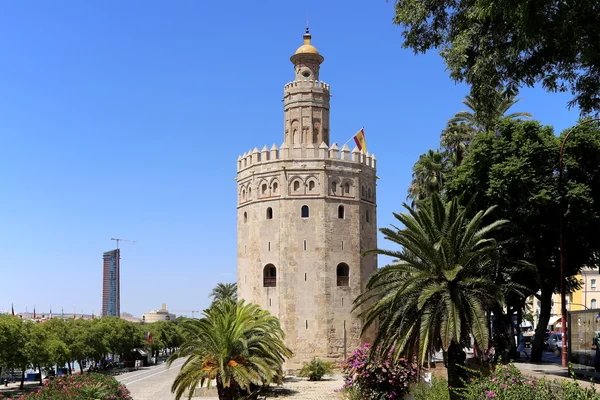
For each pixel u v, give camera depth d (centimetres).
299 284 6862
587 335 2814
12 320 7181
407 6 2253
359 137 7556
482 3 1830
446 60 2178
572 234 3612
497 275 3142
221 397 3947
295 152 7088
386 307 3012
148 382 7550
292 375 6638
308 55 7562
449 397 2820
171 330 14225
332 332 6825
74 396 2850
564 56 1980
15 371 11181
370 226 7494
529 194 3431
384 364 3641
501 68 2111
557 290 4734
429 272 2773
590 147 3462
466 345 2842
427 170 5856
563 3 1742
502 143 3653
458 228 2847
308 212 7006
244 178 7569
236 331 3919
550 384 1941
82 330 9319
